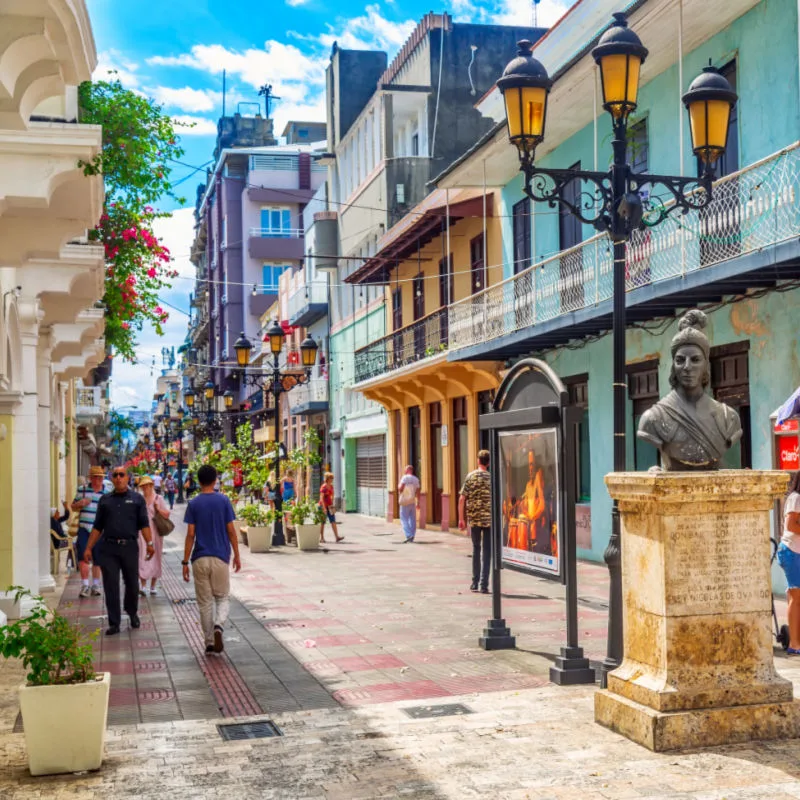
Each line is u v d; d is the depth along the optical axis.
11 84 6.04
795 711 6.23
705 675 6.21
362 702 7.74
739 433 6.59
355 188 36.47
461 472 26.38
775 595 12.85
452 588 14.63
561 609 12.23
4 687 8.42
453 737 6.46
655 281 14.93
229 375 62.03
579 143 19.78
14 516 12.55
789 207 12.45
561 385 8.47
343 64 38.56
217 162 66.44
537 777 5.58
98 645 10.52
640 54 8.29
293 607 13.00
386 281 32.41
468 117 31.72
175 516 38.62
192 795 5.42
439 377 25.86
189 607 13.39
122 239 13.48
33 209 8.82
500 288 22.19
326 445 42.38
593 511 18.33
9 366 12.34
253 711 7.52
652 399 16.58
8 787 5.65
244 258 62.75
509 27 32.31
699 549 6.25
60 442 25.34
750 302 13.67
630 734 6.28
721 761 5.78
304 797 5.34
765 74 13.67
